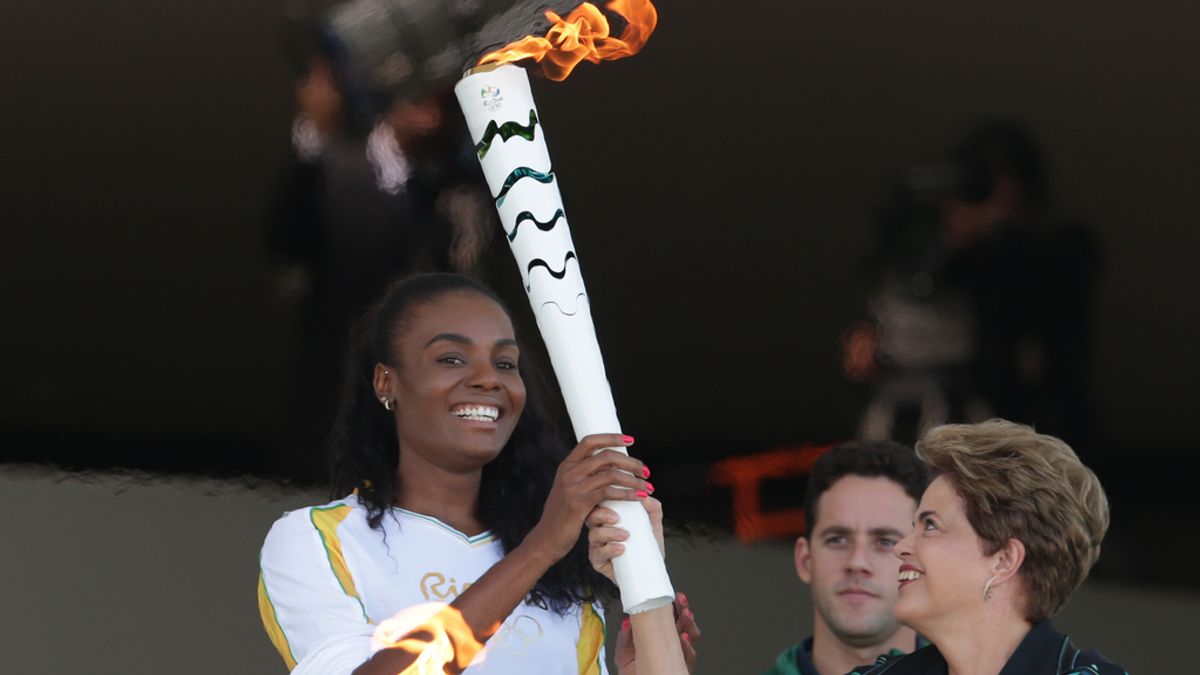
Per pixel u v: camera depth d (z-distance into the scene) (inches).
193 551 700.7
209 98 998.4
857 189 1008.2
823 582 453.1
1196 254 935.7
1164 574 735.1
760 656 650.8
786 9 1024.2
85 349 891.4
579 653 385.1
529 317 813.2
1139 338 901.8
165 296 942.4
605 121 1034.7
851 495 451.5
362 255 800.9
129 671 611.5
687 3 1032.2
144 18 1017.5
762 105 1030.4
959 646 348.2
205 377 860.0
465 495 385.7
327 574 367.9
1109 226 959.6
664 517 785.6
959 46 1010.1
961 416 818.8
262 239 943.0
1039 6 990.4
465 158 810.2
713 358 980.6
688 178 1024.2
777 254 1013.2
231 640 640.4
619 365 983.0
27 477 761.0
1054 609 346.9
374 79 832.9
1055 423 829.2
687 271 1011.3
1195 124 967.0
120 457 794.8
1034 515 341.4
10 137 996.6
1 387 845.8
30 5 1021.2
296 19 943.0
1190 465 835.4
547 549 346.9
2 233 966.4
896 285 832.3
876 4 1018.7
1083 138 984.3
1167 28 974.4
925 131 1016.9
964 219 826.2
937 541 347.9
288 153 832.3
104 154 999.6
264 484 772.6
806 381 954.1
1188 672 653.3
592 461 346.0
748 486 834.2
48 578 671.8
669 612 350.3
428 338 378.9
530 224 350.6
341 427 388.5
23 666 610.2
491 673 370.9
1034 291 823.7
